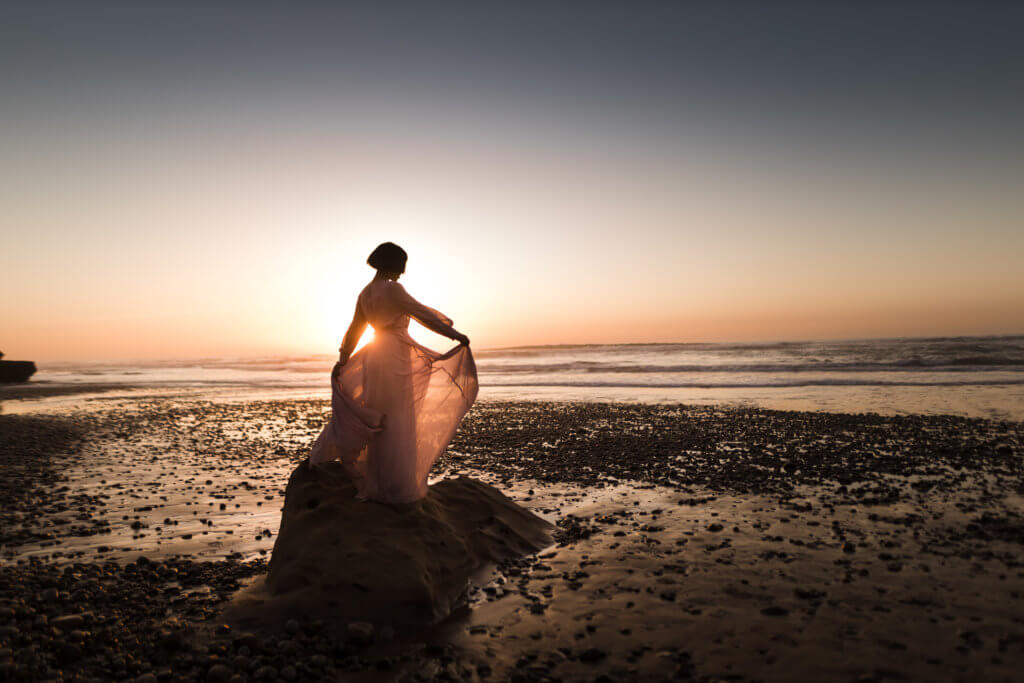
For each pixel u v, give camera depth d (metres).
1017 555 4.29
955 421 11.54
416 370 4.50
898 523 5.21
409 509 4.32
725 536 4.98
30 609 3.58
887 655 2.89
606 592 3.88
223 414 15.78
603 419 13.32
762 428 11.37
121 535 5.31
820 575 4.01
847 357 30.84
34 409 17.08
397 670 2.97
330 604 3.54
